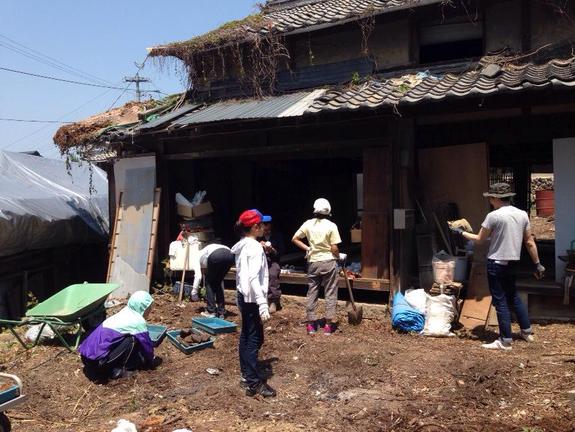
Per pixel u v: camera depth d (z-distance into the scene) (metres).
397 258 7.77
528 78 6.67
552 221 16.19
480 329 6.96
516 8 8.36
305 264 10.55
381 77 9.03
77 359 6.45
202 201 9.95
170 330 7.27
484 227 6.25
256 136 9.09
